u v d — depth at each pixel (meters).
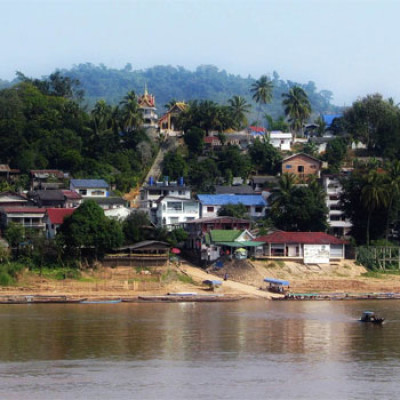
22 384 198.62
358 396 194.75
